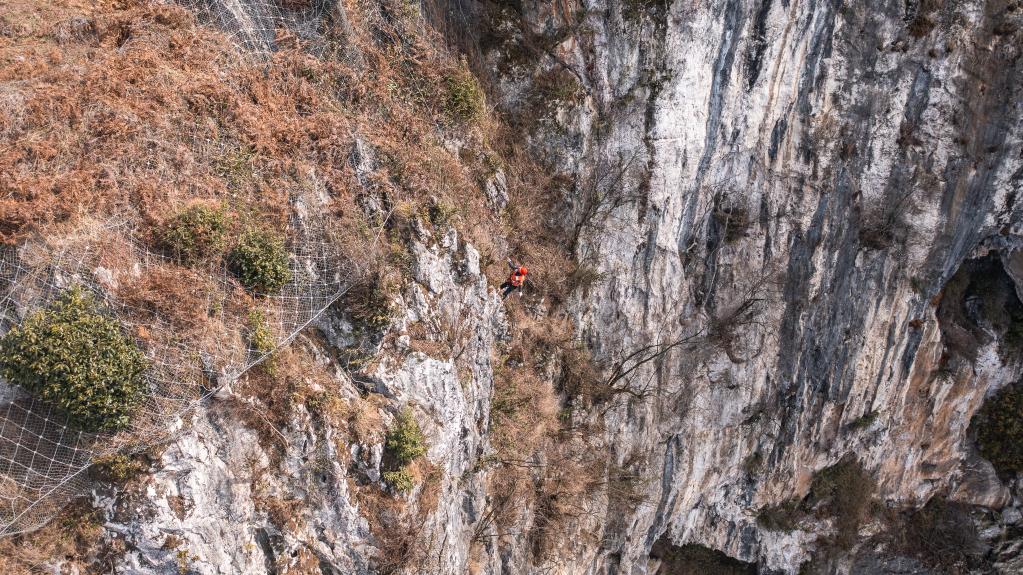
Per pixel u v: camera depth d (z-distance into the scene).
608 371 27.27
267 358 14.30
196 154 14.73
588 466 26.03
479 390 20.23
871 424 36.53
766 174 29.98
